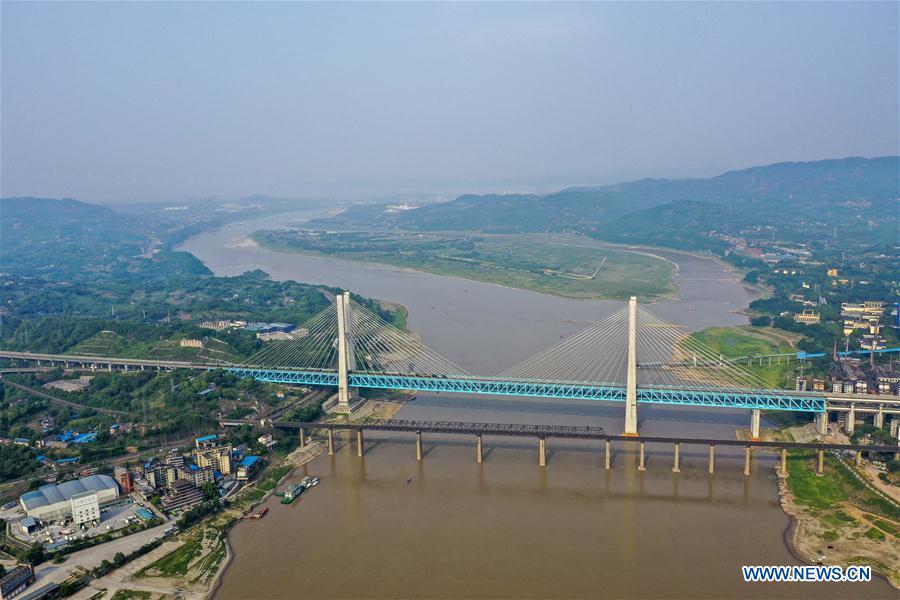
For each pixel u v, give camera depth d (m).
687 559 158.75
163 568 158.75
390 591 146.75
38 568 158.38
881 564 155.12
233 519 183.00
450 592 145.75
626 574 152.25
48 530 175.88
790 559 158.75
